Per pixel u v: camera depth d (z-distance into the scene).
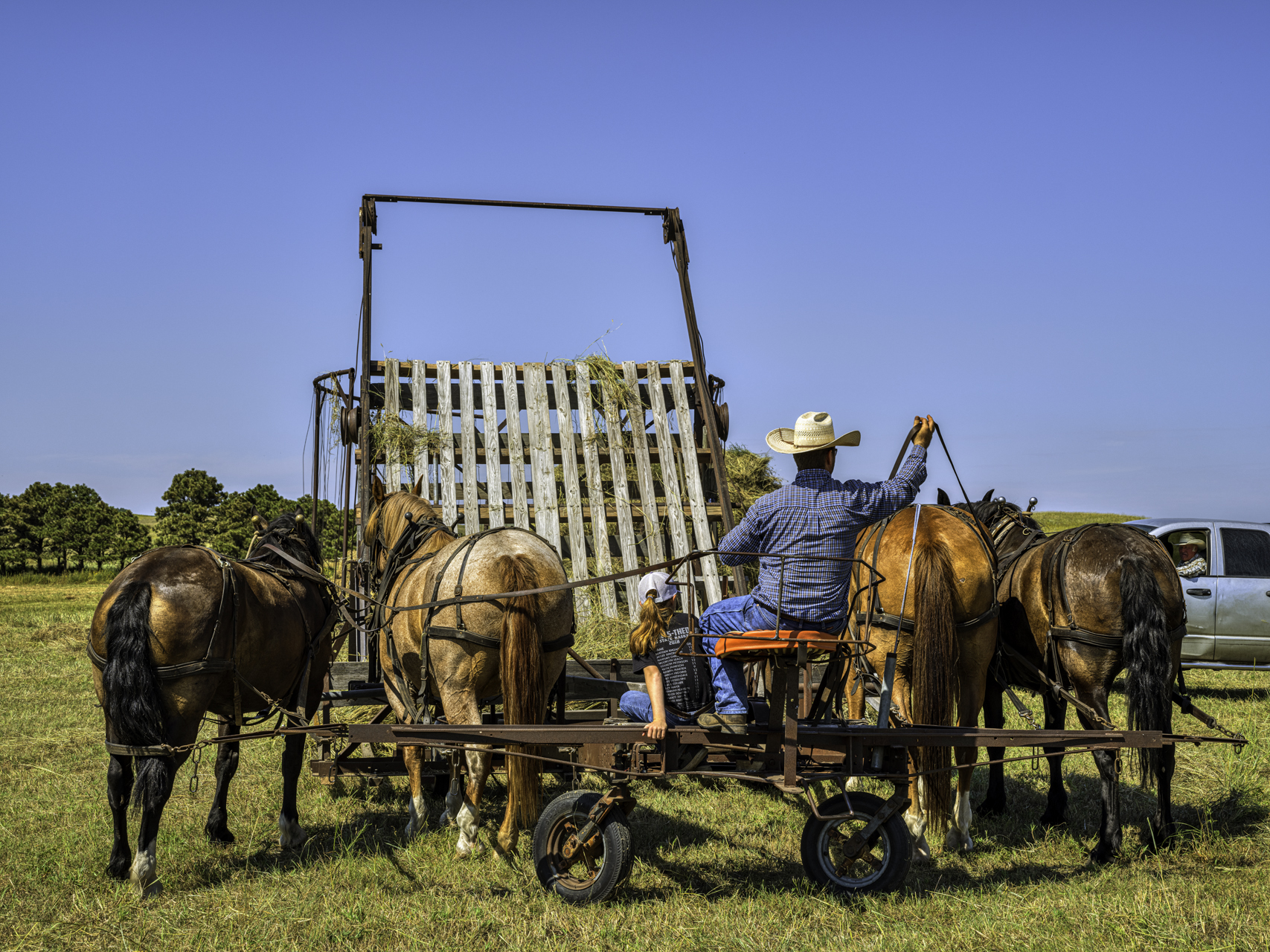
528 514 9.15
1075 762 8.08
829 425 4.83
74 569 63.19
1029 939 4.21
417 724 5.35
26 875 5.24
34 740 8.92
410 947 4.30
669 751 4.73
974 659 5.70
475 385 9.65
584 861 5.07
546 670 5.43
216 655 5.10
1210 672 13.56
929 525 5.84
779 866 5.43
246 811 6.79
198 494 64.38
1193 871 5.14
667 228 10.02
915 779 5.48
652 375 9.80
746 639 4.55
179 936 4.46
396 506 7.05
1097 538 5.71
